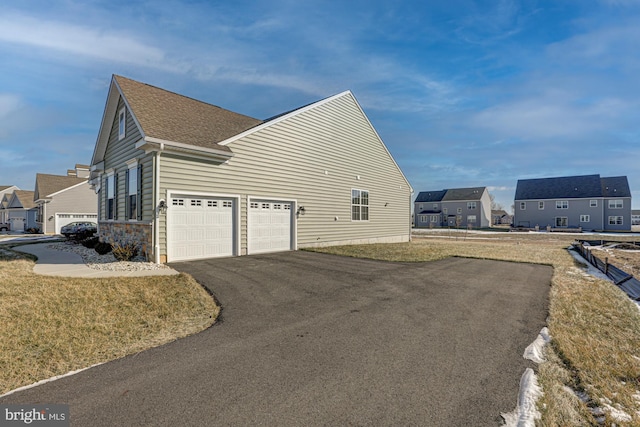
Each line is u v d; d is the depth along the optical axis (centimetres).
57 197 2884
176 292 608
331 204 1502
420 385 289
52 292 593
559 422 241
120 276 730
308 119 1382
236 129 1209
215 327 445
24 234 2822
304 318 484
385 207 1880
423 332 429
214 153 996
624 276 814
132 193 1081
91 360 342
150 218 927
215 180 1041
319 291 645
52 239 2005
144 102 1039
